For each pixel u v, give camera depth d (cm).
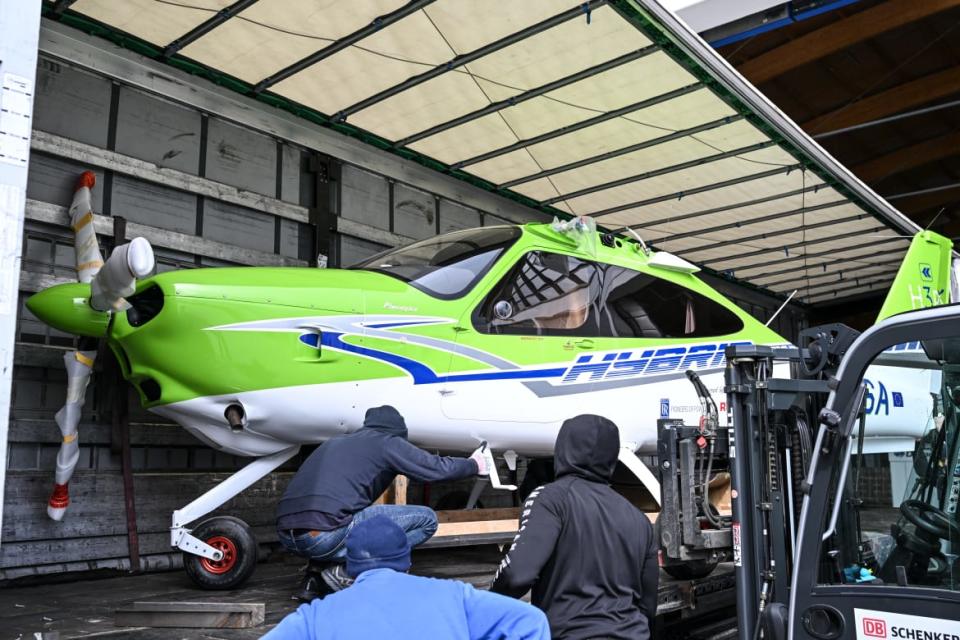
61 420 404
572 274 432
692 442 325
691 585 350
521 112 571
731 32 938
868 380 231
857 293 1094
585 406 413
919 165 1498
